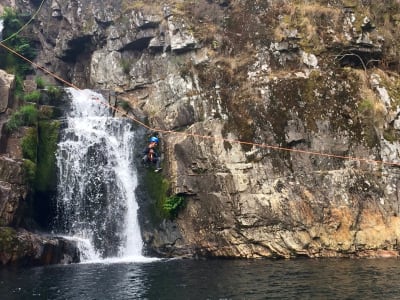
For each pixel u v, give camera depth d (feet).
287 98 74.49
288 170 71.72
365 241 67.72
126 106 88.79
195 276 54.85
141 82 90.63
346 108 74.13
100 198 77.30
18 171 65.41
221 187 72.33
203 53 82.79
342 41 77.97
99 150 80.07
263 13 82.28
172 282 51.44
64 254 67.36
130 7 94.48
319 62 77.05
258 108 74.64
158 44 89.10
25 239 61.82
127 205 78.07
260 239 69.72
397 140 72.64
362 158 72.13
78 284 50.55
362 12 80.74
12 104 75.51
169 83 84.02
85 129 79.92
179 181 74.69
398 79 77.92
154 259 71.15
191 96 79.92
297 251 68.23
